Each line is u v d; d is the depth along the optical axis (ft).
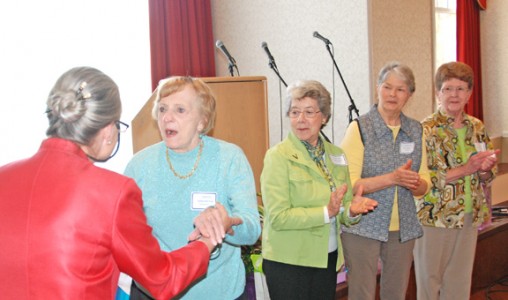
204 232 4.57
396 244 8.20
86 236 3.57
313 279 7.07
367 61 13.78
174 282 4.10
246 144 9.37
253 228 5.17
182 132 5.29
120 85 14.40
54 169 3.70
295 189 6.85
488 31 21.91
